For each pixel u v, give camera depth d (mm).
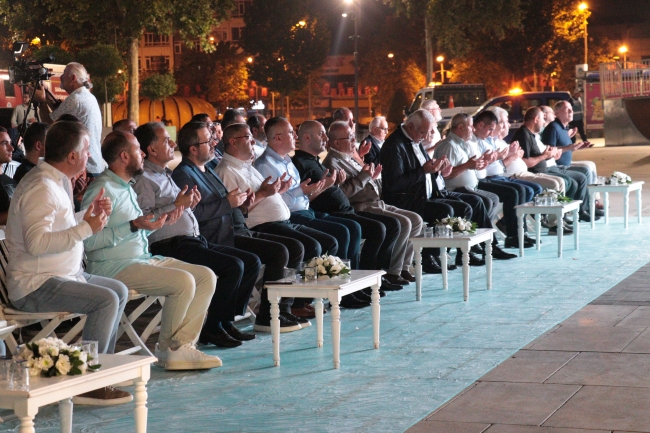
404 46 63000
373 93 68188
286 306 7480
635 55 72375
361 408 5137
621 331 6762
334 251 8078
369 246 8898
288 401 5340
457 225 8555
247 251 7121
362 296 8414
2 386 3832
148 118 46562
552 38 46250
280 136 8406
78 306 5289
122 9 30797
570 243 11930
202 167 7250
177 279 6035
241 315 7086
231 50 65750
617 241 11906
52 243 5105
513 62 46906
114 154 6070
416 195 9859
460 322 7422
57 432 4867
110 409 5250
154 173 6750
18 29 34219
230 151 7812
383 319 7707
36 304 5336
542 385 5418
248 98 67250
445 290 8969
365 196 9492
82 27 34250
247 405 5281
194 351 6172
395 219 9086
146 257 6324
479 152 11797
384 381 5703
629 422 4648
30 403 3730
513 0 33406
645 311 7469
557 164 14352
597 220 14148
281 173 8445
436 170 9828
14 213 5312
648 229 12953
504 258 10852
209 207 7074
